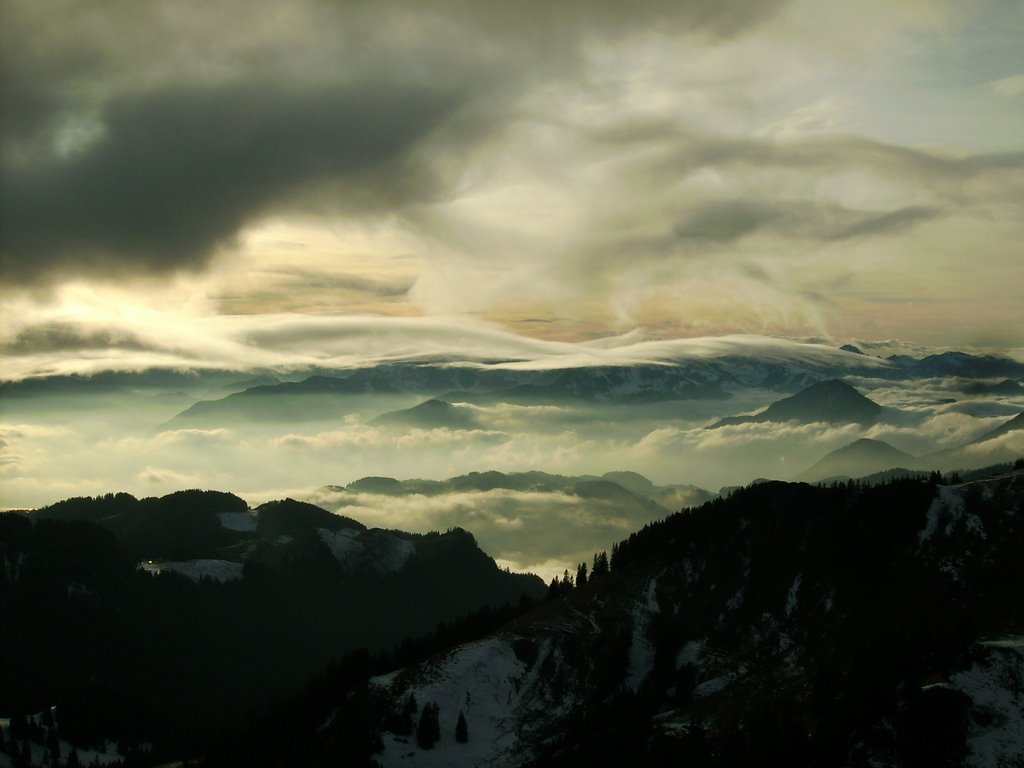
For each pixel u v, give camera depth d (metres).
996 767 193.25
